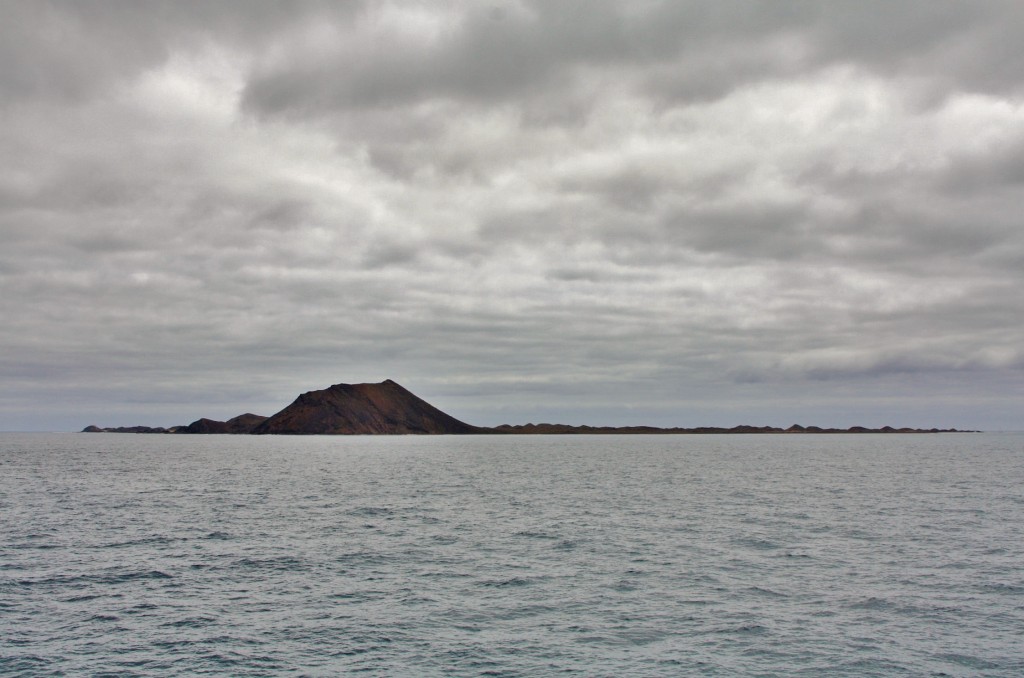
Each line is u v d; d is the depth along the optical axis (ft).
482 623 95.40
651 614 98.84
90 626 94.02
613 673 78.59
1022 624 94.07
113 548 146.51
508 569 126.21
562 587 113.50
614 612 99.96
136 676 77.46
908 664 80.53
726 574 121.70
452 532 167.02
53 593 109.81
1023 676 76.89
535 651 85.10
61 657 82.99
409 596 108.27
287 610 101.19
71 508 214.28
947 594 108.27
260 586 114.52
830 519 186.60
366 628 93.40
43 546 148.66
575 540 155.12
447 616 98.48
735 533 163.73
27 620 96.37
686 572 123.24
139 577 120.47
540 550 143.74
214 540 156.25
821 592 109.70
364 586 114.42
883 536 158.71
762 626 93.66
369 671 79.15
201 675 77.87
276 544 151.23
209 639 89.20
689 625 94.22
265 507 217.97
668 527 173.37
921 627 92.99
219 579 119.14
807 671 78.79
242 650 85.46
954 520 184.14
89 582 116.67
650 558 135.33
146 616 98.32
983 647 85.71
